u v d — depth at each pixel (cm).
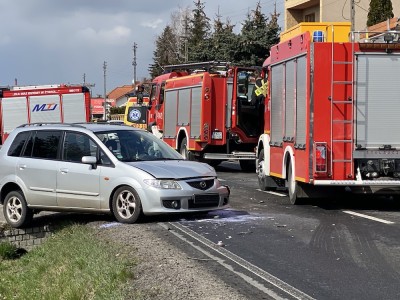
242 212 1058
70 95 2836
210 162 2170
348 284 606
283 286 598
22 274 802
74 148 993
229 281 611
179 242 791
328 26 1174
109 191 937
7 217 1058
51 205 1002
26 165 1031
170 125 2259
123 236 824
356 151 1049
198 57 4544
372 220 975
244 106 1919
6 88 2923
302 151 1085
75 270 705
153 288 581
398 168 1057
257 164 1462
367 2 3431
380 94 1057
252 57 4028
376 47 1052
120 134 1007
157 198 898
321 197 1143
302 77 1088
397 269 662
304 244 790
